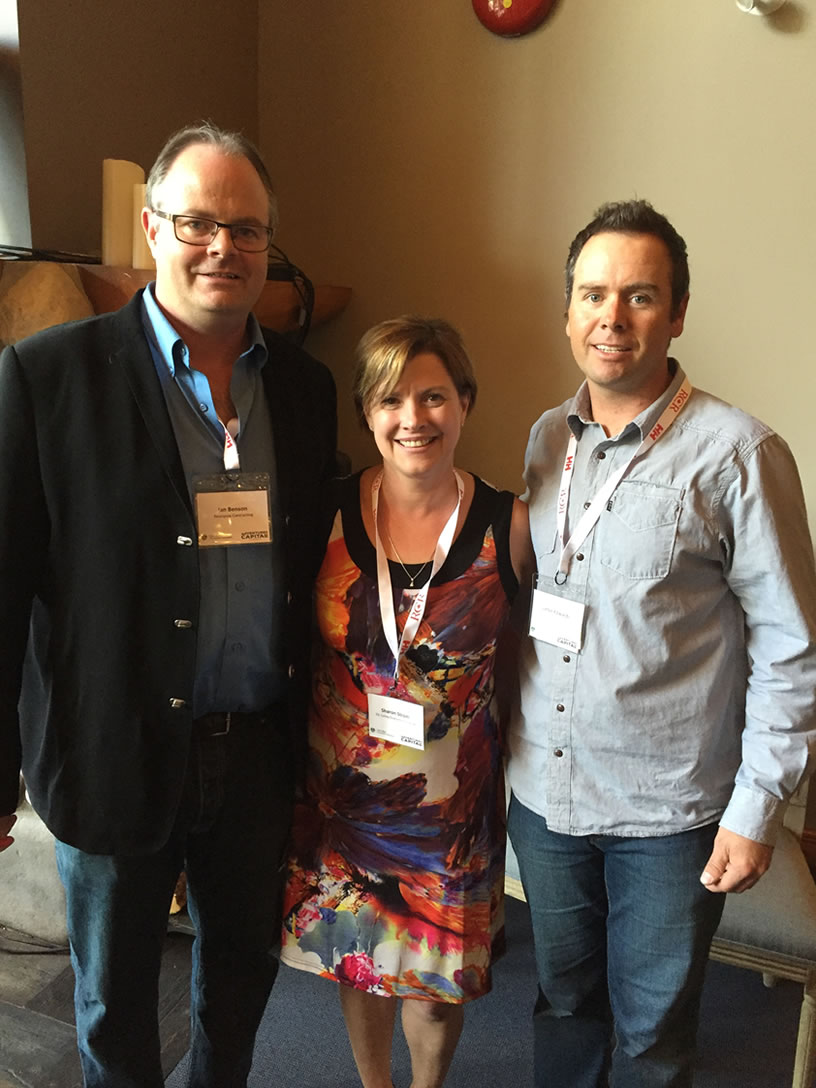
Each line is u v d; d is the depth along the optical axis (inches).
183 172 50.1
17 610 50.8
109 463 50.8
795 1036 79.7
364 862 60.0
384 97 98.1
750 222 85.7
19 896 88.6
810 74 81.1
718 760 53.1
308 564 58.5
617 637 51.3
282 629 57.1
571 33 88.5
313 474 59.1
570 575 52.9
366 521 58.3
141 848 53.0
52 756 53.4
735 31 82.7
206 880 62.2
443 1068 66.1
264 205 52.1
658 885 52.9
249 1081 72.7
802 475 88.3
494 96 93.0
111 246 77.3
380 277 102.3
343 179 102.0
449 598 56.0
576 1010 61.0
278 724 61.1
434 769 57.3
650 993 54.1
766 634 50.8
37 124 78.7
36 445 50.3
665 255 48.9
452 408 54.4
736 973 88.2
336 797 59.9
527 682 57.3
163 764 53.2
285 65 102.6
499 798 61.9
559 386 96.2
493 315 97.8
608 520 51.3
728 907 67.6
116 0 84.6
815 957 64.8
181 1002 81.4
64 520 50.9
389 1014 66.2
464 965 59.8
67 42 80.4
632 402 52.2
